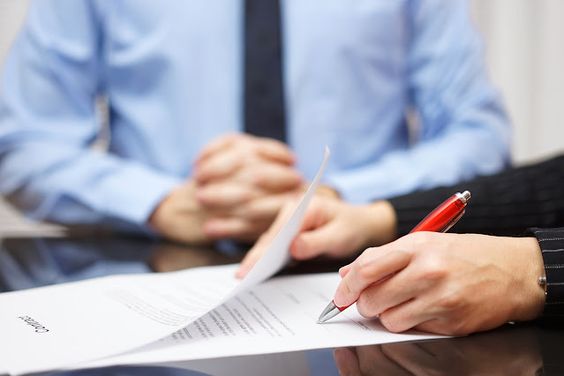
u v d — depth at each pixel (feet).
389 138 4.68
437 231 1.59
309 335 1.44
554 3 5.70
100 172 3.87
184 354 1.30
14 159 4.04
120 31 4.42
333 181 3.80
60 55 4.34
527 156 5.87
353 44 4.42
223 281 1.98
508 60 5.78
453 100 4.55
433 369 1.22
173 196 3.60
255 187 3.40
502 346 1.35
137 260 2.68
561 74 5.77
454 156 4.09
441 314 1.40
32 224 5.03
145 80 4.43
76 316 1.53
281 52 4.32
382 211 2.56
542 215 2.62
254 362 1.26
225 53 4.39
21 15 5.14
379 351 1.33
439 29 4.71
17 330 1.42
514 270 1.48
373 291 1.45
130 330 1.41
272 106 4.27
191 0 4.39
